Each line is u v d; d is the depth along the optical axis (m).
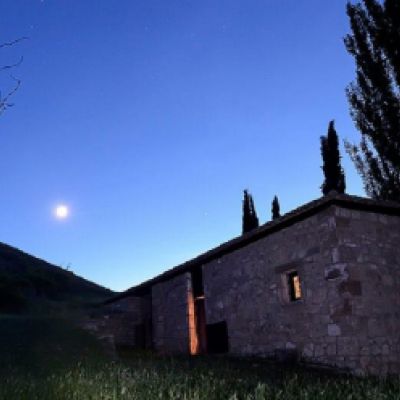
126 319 22.27
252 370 12.70
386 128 21.84
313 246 14.12
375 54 22.50
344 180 24.00
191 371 12.09
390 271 14.02
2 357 13.05
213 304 17.75
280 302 14.92
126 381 9.37
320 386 9.12
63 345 15.52
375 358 12.69
